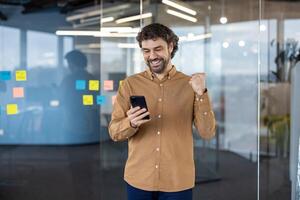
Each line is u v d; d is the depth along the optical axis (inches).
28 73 173.5
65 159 173.8
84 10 174.6
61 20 175.5
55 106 175.5
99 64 173.6
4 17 170.4
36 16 173.9
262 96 240.1
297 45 233.6
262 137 238.4
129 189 78.3
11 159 170.7
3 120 170.2
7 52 170.9
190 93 76.4
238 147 237.9
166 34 73.4
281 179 193.5
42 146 173.8
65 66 175.3
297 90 162.6
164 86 76.2
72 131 174.7
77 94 175.6
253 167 213.3
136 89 77.5
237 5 230.2
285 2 233.8
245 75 242.1
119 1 172.2
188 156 76.8
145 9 175.3
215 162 218.7
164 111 75.5
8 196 157.9
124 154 170.6
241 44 236.5
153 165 75.7
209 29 222.4
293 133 162.9
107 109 172.6
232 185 186.5
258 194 175.2
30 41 173.8
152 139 75.7
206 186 185.3
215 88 242.1
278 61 237.1
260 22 236.2
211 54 225.6
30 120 173.3
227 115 244.1
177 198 75.9
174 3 189.2
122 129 73.1
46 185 167.0
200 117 74.9
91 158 173.6
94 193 166.4
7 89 170.9
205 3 214.4
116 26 172.6
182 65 202.4
